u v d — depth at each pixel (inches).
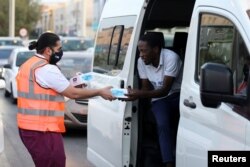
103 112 252.4
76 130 441.7
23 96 211.6
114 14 261.4
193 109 176.6
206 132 168.2
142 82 226.8
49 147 211.2
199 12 181.2
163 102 221.9
